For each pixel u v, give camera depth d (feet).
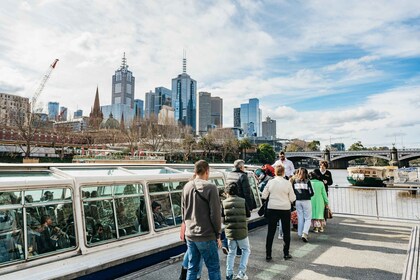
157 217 23.39
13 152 234.79
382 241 27.37
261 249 25.16
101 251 18.94
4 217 15.37
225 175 32.63
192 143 352.90
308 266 21.09
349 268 20.66
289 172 36.04
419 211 44.04
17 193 16.19
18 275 15.03
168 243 22.36
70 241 17.84
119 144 335.67
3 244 15.15
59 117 410.11
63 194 18.29
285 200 22.54
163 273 19.81
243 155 406.21
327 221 36.17
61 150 270.26
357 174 179.11
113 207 20.58
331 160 393.50
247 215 21.15
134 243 20.90
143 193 22.98
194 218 14.51
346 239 28.14
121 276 19.22
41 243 16.55
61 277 16.07
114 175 21.34
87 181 19.38
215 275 14.37
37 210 16.76
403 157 328.49
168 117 388.98
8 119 268.21
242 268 18.51
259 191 36.22
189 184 15.08
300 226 28.04
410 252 17.79
